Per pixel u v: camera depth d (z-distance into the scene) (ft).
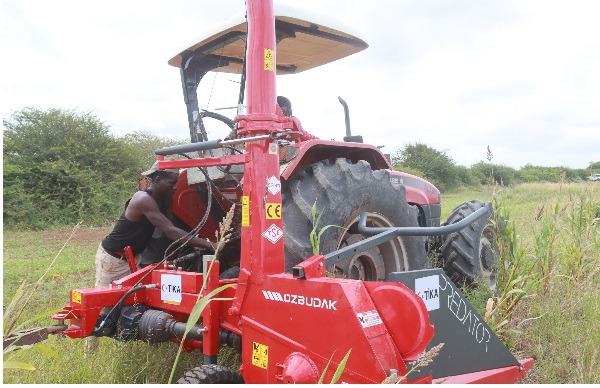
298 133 10.04
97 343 12.16
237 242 12.00
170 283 10.06
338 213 9.59
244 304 8.21
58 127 68.13
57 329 10.00
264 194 8.07
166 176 11.94
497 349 8.62
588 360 9.89
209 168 11.41
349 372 6.64
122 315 10.43
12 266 26.86
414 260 11.35
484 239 14.82
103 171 70.13
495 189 13.17
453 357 7.95
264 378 7.81
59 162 63.57
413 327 6.52
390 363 6.48
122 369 10.61
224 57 13.46
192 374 8.00
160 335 9.83
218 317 8.86
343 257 7.95
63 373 10.30
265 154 8.15
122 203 67.41
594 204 15.84
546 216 15.03
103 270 12.73
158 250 12.74
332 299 6.89
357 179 10.14
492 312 10.83
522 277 11.55
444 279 7.97
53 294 18.51
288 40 13.12
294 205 9.53
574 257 14.40
